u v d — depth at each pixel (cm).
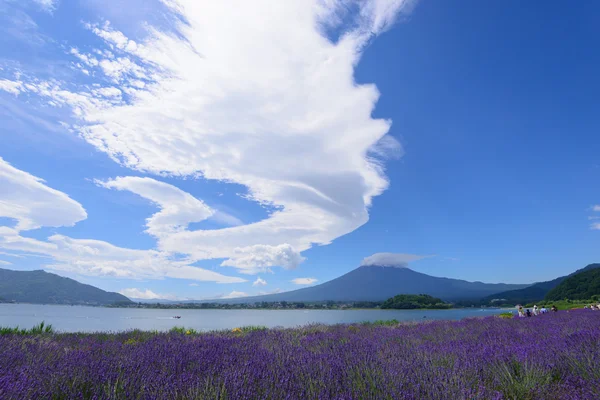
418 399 323
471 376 388
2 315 6394
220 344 675
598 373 377
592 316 1491
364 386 357
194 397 310
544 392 343
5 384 318
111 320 5991
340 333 1013
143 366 430
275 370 415
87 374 385
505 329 965
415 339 794
